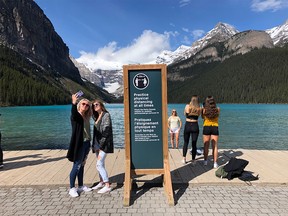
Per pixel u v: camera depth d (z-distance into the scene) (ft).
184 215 15.24
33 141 67.87
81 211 15.83
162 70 18.92
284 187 19.53
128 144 19.11
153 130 19.22
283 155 28.68
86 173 22.68
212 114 23.50
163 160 19.27
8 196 18.17
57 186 19.83
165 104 19.04
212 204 16.67
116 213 15.56
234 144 65.16
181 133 80.43
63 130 92.07
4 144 63.21
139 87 19.07
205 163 24.68
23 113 194.70
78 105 18.60
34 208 16.28
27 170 23.56
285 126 104.17
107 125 18.62
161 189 19.43
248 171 22.74
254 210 15.79
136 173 19.16
